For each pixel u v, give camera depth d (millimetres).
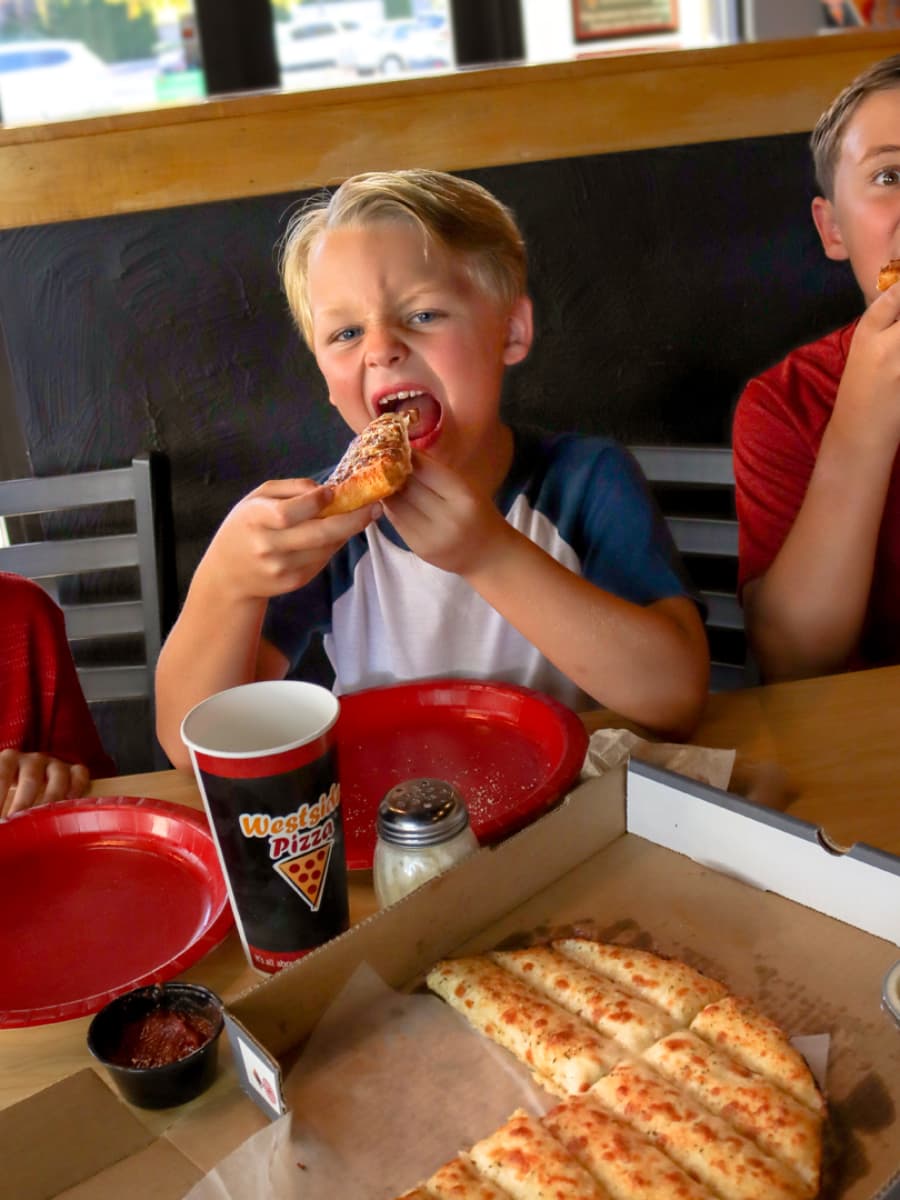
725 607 1776
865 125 1567
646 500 1472
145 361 1678
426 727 1146
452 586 1462
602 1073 693
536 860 820
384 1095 676
